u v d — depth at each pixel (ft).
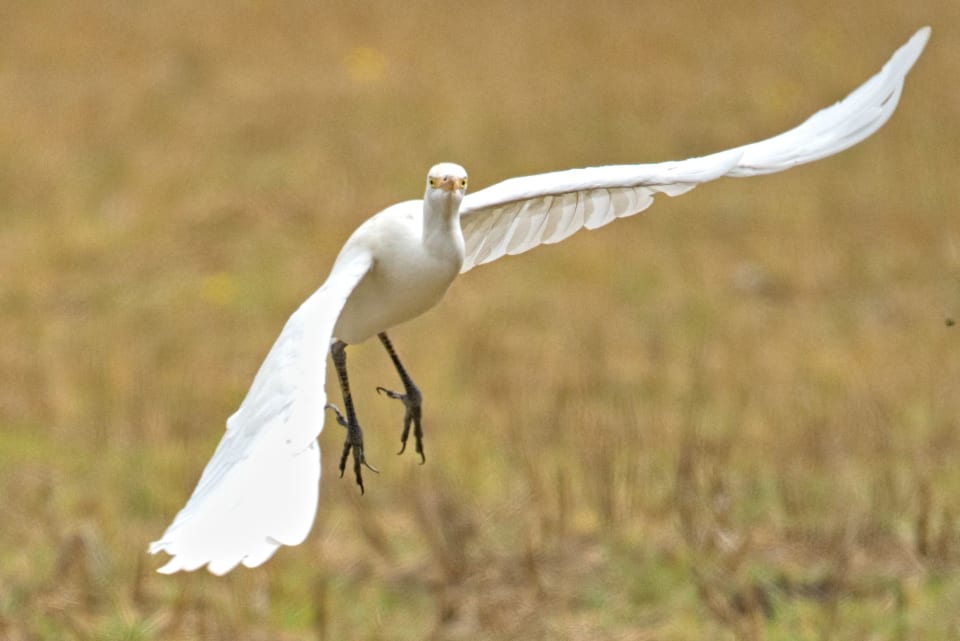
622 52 96.22
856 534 35.70
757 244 63.46
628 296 58.13
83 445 43.86
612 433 42.55
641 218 67.36
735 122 81.51
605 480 38.06
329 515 38.86
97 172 72.59
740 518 37.63
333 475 41.16
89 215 66.69
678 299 57.52
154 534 37.52
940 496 38.27
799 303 57.36
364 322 21.07
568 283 59.57
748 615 32.60
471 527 36.35
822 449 41.32
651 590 34.09
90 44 96.84
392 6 109.19
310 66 93.20
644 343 52.54
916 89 87.25
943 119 81.76
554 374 48.80
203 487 15.60
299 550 36.29
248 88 88.07
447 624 32.91
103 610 33.73
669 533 36.58
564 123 81.30
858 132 21.39
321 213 66.28
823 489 38.96
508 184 21.61
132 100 84.53
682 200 69.77
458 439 43.14
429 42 99.19
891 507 37.58
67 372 49.93
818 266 60.64
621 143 77.71
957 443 42.22
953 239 63.67
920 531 35.22
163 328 55.01
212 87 88.38
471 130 79.97
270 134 78.79
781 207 68.74
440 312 55.67
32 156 74.28
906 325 54.29
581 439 41.93
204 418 45.88
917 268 60.70
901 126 80.59
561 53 96.27
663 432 42.86
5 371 49.73
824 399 45.78
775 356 51.03
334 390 47.29
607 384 48.03
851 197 70.13
